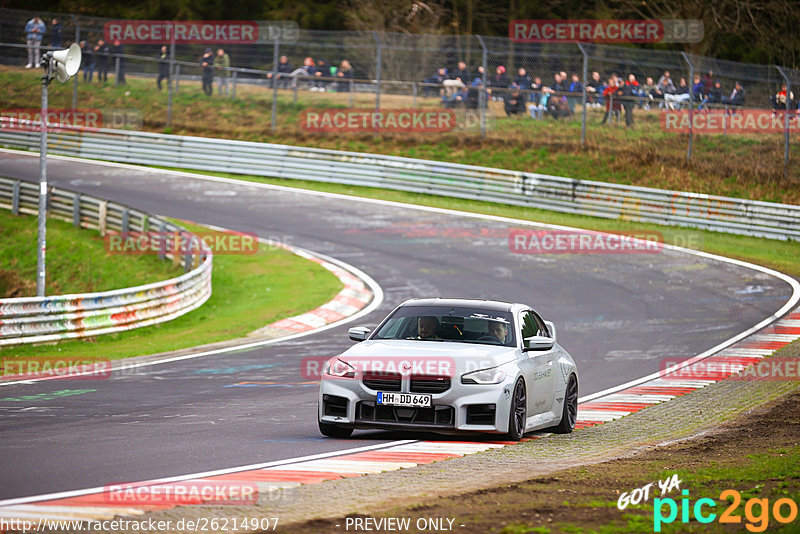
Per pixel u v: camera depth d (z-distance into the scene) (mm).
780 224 113812
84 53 164875
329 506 23562
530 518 21781
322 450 33125
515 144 147500
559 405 39781
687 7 189000
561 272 95312
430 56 163125
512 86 149375
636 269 97062
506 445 34781
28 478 27438
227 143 143250
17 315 67062
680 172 135625
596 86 145375
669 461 31516
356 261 99312
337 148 151250
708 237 114750
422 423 34156
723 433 38531
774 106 136625
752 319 76438
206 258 90062
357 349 36094
